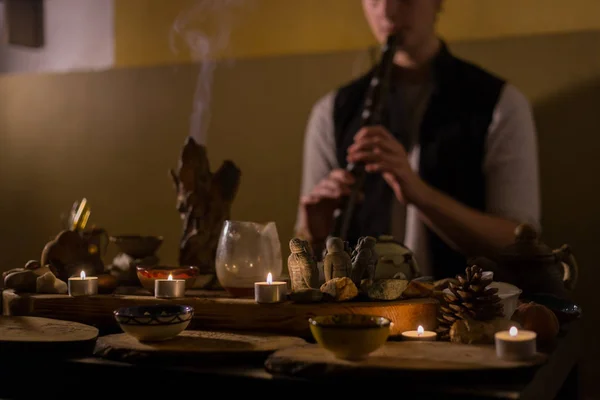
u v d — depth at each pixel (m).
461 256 2.59
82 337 1.13
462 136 2.66
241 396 0.97
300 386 0.95
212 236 1.49
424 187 2.35
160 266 1.40
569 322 1.34
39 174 3.46
